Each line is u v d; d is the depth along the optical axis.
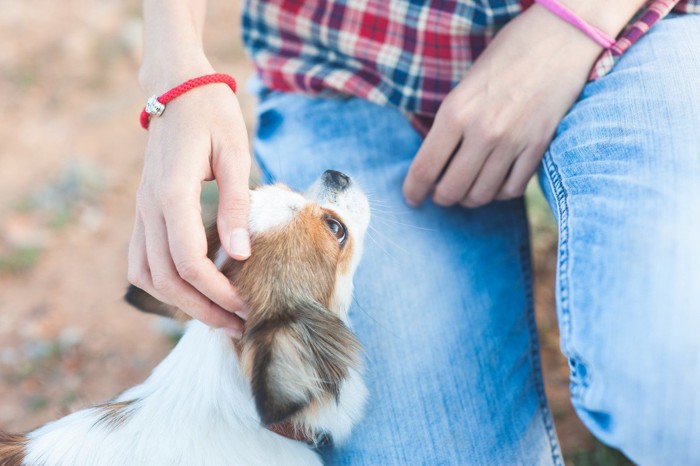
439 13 0.73
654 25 0.68
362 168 0.77
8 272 1.21
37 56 1.71
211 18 1.75
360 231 0.74
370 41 0.76
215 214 0.74
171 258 0.62
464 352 0.71
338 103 0.79
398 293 0.72
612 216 0.59
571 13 0.67
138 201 0.64
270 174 0.79
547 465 0.71
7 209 1.33
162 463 0.68
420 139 0.78
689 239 0.56
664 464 0.55
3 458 0.71
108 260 1.22
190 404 0.70
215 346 0.70
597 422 0.58
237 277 0.67
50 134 1.51
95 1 1.86
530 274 0.77
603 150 0.63
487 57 0.69
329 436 0.71
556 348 0.96
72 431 0.71
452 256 0.74
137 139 1.47
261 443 0.70
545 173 0.69
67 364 1.06
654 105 0.62
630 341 0.55
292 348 0.64
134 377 1.04
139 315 1.12
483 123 0.68
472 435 0.69
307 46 0.80
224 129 0.65
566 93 0.68
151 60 0.70
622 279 0.57
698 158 0.58
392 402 0.70
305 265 0.70
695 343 0.54
